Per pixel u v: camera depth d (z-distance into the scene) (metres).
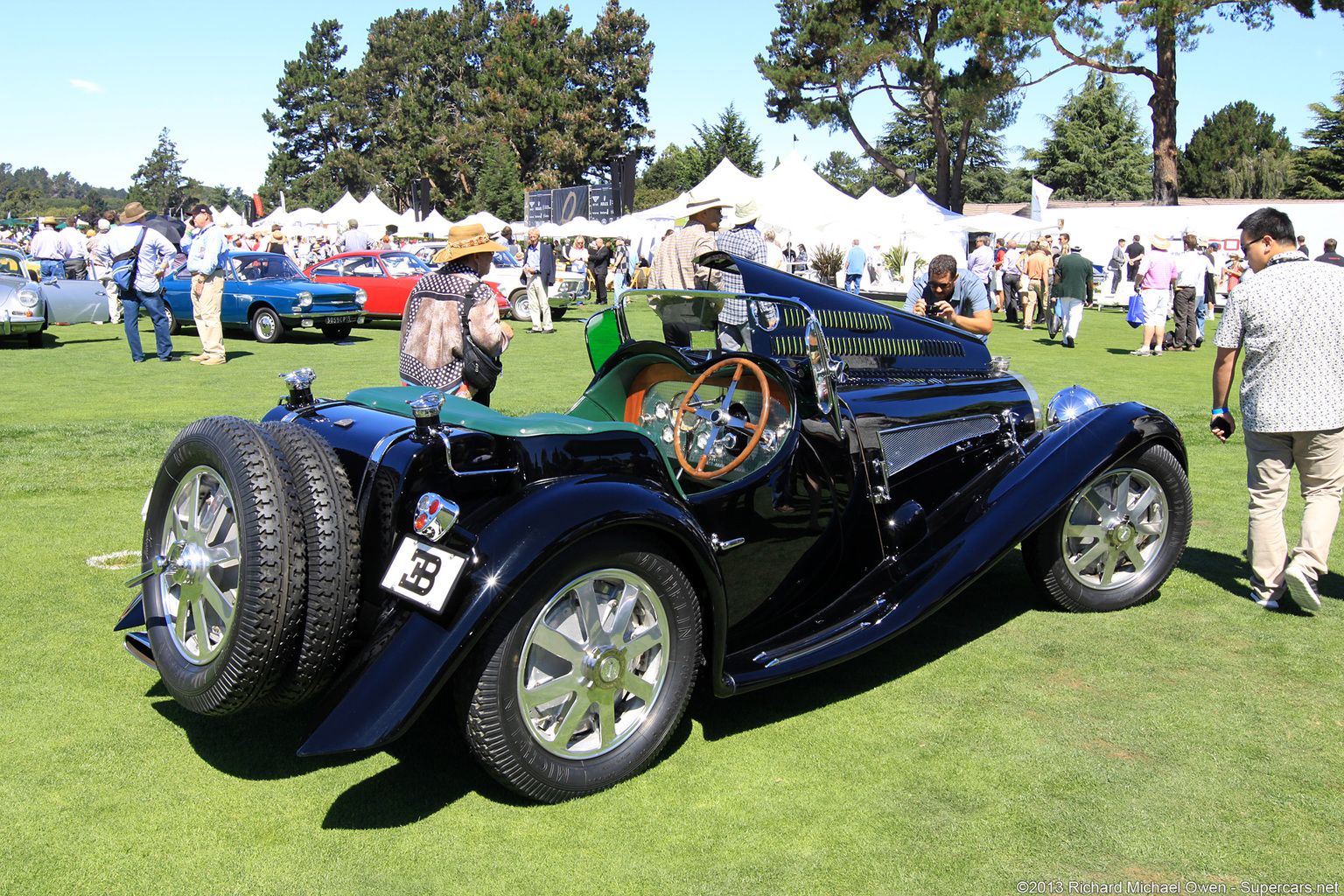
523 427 2.67
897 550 3.62
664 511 2.63
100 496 5.55
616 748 2.70
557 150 67.19
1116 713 3.16
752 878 2.30
